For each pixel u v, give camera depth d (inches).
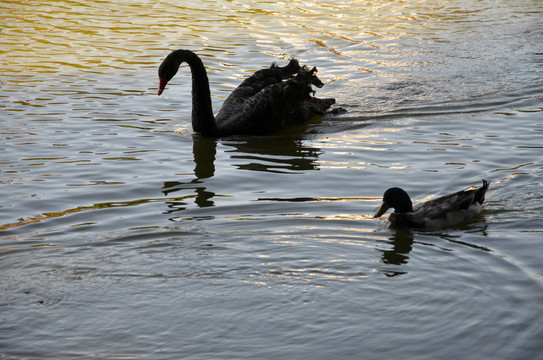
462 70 674.2
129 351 291.9
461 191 412.8
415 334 300.5
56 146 509.0
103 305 324.8
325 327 307.1
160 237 383.9
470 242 379.6
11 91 621.6
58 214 407.8
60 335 303.1
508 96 606.5
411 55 724.0
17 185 443.8
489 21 845.8
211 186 448.8
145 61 710.5
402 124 556.4
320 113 582.9
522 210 412.2
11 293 332.5
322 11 898.1
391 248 374.9
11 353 290.5
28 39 777.6
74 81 652.7
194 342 297.9
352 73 676.1
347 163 484.4
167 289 337.7
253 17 870.4
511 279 340.8
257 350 291.7
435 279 343.6
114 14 882.8
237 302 327.0
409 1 945.5
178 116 582.6
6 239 378.9
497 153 490.6
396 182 450.6
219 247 374.6
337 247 375.9
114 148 510.3
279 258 364.8
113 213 410.6
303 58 721.0
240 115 556.4
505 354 285.9
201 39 780.0
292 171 473.4
